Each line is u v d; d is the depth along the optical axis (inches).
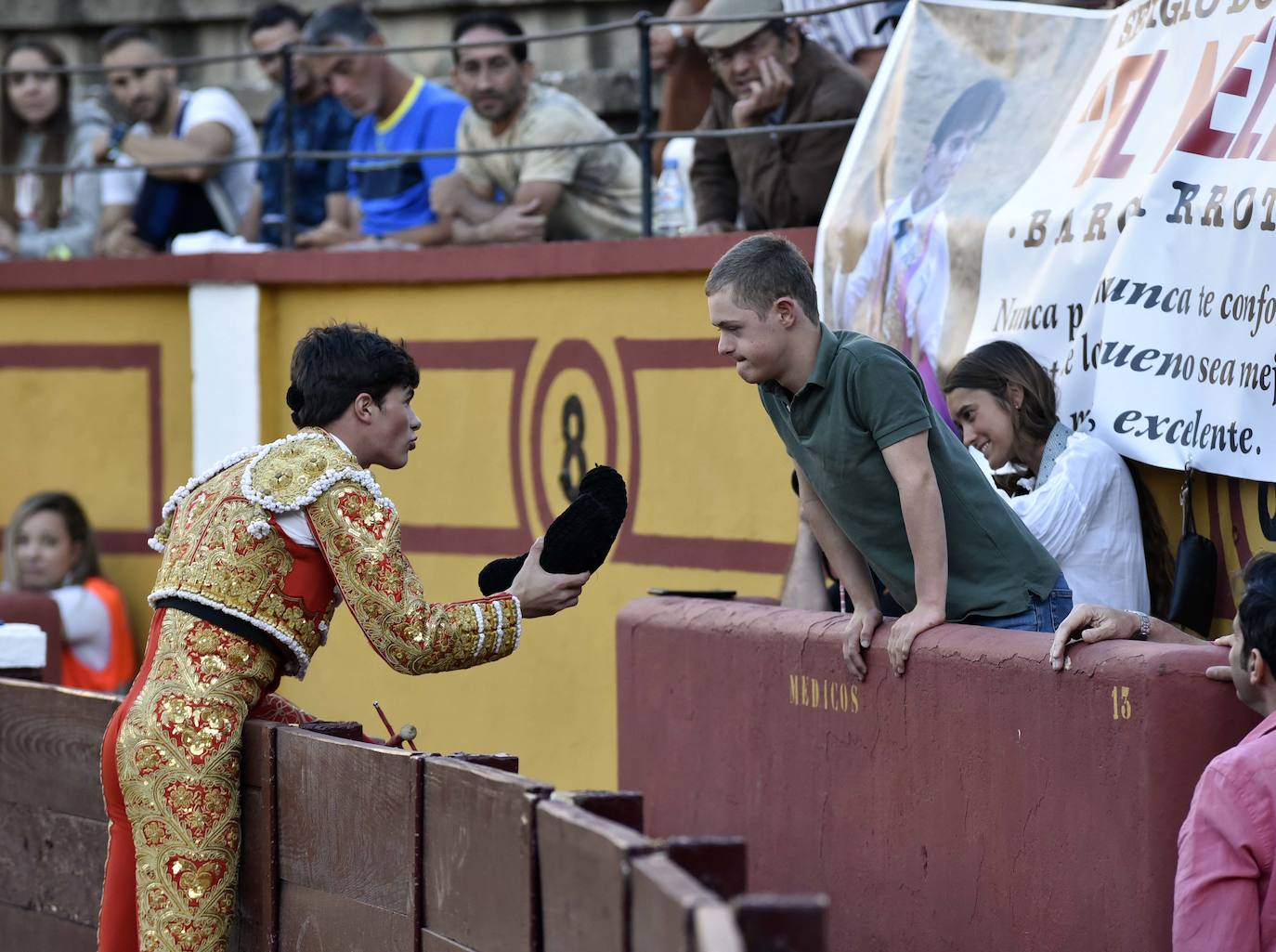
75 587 1159.6
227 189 1253.1
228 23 1565.0
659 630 706.8
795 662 620.4
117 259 1198.9
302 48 1061.8
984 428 614.5
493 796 417.7
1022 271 660.1
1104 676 486.0
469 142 1055.6
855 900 591.8
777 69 871.1
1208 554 582.6
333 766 492.1
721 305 543.8
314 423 532.4
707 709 674.8
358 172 1128.2
